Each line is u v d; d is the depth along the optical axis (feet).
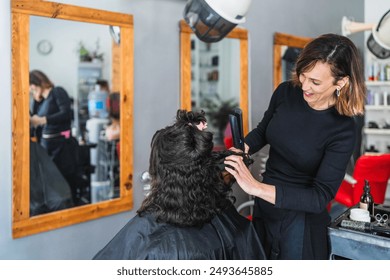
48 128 6.13
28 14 4.64
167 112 6.26
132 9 5.66
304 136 3.77
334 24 10.65
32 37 5.91
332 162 3.62
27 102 4.73
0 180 4.57
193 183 2.70
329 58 3.18
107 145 6.17
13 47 4.55
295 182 4.01
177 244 2.67
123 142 5.71
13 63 4.56
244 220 3.28
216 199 2.91
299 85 3.84
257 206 4.35
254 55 7.86
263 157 7.68
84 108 6.48
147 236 2.77
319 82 3.30
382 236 3.55
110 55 6.07
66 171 6.01
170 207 2.71
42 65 6.19
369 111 12.03
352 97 3.43
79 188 5.97
